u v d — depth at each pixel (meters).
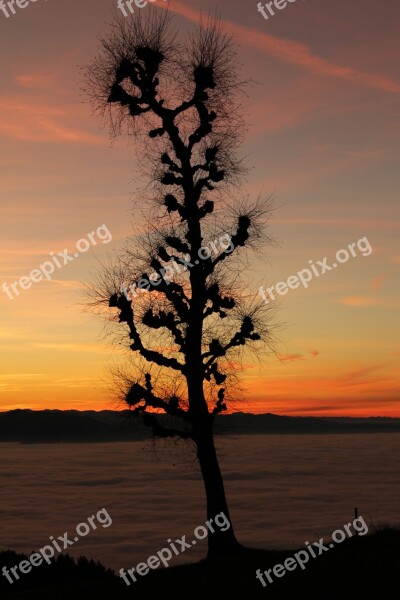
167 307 27.58
